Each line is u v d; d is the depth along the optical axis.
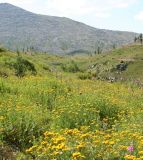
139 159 7.71
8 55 43.00
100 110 15.84
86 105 15.66
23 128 11.38
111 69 180.62
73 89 23.08
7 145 10.41
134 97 23.23
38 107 15.28
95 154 8.63
